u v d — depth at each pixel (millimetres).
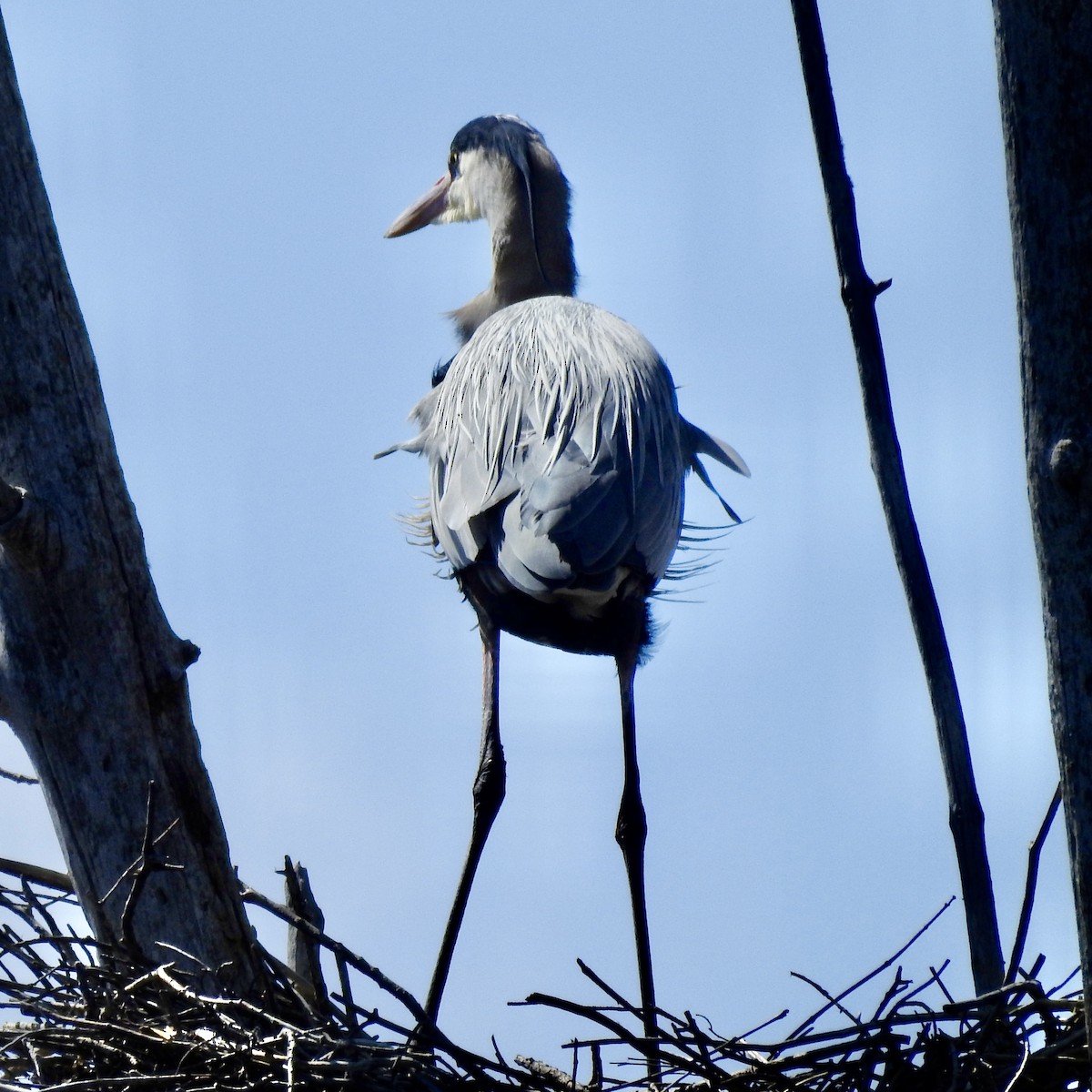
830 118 9805
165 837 10477
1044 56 6281
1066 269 6301
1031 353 6406
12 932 9852
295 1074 8914
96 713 10477
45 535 10180
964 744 9438
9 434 10344
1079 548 6352
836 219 9766
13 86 10398
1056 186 6293
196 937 10430
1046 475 6371
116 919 10477
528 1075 9250
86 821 10508
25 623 10484
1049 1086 8812
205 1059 9078
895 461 9672
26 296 10359
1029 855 9078
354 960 9508
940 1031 8836
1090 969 6594
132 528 10641
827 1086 9031
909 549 9609
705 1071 8977
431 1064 9664
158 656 10633
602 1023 8977
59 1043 9180
